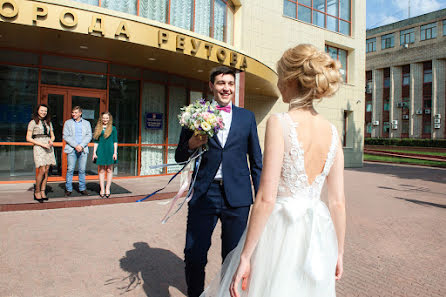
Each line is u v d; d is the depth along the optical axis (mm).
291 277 1419
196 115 2207
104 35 7320
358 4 19344
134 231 4738
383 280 3398
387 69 37031
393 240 4828
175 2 9953
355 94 19484
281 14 15344
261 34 14477
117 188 7844
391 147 33656
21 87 8617
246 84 12898
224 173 2334
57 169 8875
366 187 10812
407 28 34844
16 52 8516
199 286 2316
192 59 9133
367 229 5410
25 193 6848
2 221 4980
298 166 1429
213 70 2479
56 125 8938
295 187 1451
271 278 1435
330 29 18125
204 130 2137
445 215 6684
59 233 4492
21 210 5691
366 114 38812
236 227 2346
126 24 7527
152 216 5633
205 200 2359
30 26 6801
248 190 2400
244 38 13797
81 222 5078
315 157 1471
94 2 8484
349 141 19578
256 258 1490
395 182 12539
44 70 8820
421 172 17719
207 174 2361
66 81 9102
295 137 1421
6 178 8445
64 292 2861
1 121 8430
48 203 5891
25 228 4660
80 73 9273
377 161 27516
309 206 1457
